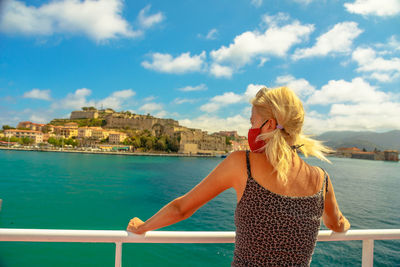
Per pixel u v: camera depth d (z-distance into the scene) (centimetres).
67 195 2830
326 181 153
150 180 4719
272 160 135
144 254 1183
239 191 142
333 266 1062
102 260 1095
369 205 2642
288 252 133
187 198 151
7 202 2328
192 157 17562
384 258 1166
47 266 1021
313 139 158
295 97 149
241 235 140
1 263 1020
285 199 133
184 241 175
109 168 6938
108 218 1938
